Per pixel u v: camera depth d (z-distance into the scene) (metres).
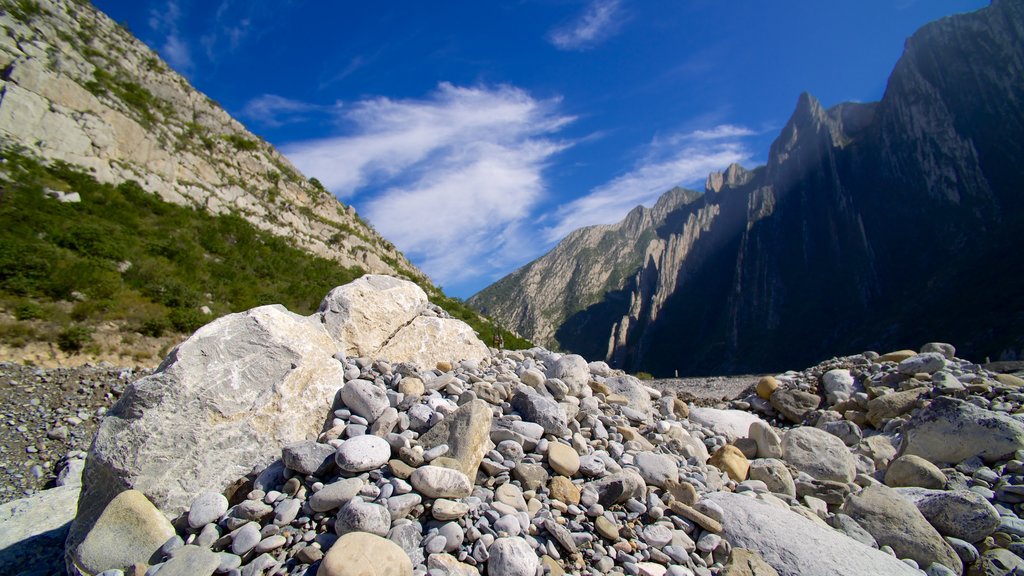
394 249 48.88
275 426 4.62
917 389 8.32
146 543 3.71
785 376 11.10
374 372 5.78
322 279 29.56
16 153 21.55
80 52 33.09
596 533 4.17
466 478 3.99
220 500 3.98
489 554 3.55
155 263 19.75
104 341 13.76
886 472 6.19
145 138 29.75
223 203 32.47
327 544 3.55
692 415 8.21
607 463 5.05
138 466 4.13
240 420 4.49
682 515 4.54
